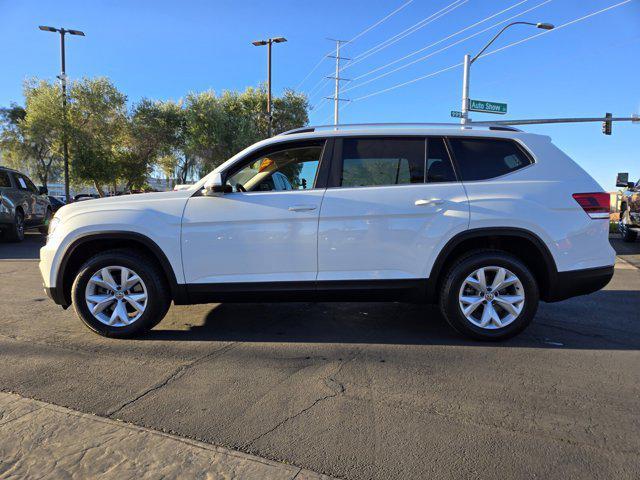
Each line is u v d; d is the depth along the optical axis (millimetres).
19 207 12820
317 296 4242
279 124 39281
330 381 3430
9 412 2945
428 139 4297
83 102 27391
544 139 4328
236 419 2875
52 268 4305
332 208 4137
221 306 5547
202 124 34906
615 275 7969
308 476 2330
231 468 2385
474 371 3607
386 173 4270
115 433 2703
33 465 2391
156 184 41781
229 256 4188
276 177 4457
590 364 3750
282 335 4484
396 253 4145
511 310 4156
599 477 2320
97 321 4301
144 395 3197
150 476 2309
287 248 4160
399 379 3463
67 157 26672
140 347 4145
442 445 2598
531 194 4109
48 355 3947
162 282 4309
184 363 3775
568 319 5055
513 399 3145
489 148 4301
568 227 4090
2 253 10703
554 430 2752
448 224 4086
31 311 5395
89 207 4324
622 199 13719
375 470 2379
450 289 4148
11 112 34281
